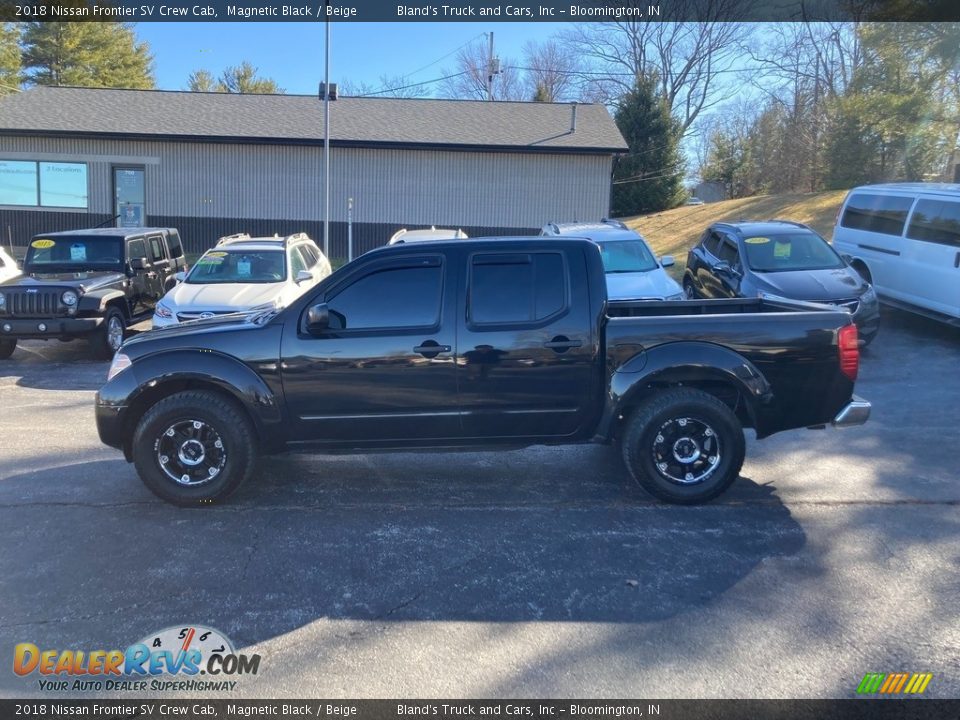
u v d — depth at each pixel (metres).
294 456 7.18
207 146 25.34
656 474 5.86
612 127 26.56
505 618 4.33
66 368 11.55
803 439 7.67
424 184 25.50
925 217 12.26
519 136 25.50
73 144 25.39
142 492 6.29
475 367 5.82
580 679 3.77
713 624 4.25
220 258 12.29
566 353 5.82
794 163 37.66
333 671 3.86
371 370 5.82
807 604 4.45
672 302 7.10
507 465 6.93
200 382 5.93
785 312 6.43
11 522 5.67
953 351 11.63
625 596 4.55
